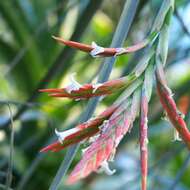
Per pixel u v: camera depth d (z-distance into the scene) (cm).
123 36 72
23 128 161
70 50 116
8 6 166
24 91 171
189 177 191
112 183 183
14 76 169
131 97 59
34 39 166
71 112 157
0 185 92
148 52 60
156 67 60
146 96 59
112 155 58
